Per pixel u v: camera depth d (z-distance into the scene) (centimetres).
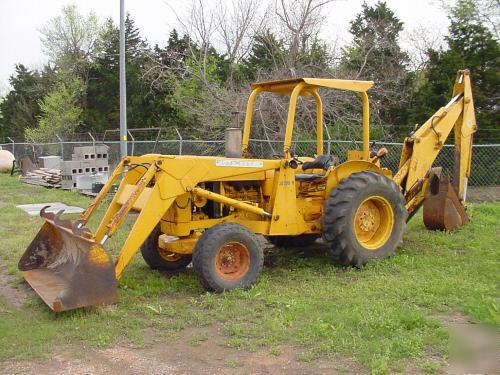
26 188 1794
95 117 4041
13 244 889
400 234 747
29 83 4566
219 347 480
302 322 525
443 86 1717
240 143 719
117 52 4203
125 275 709
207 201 691
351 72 1841
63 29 4344
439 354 450
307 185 750
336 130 1644
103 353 473
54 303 534
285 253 816
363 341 471
